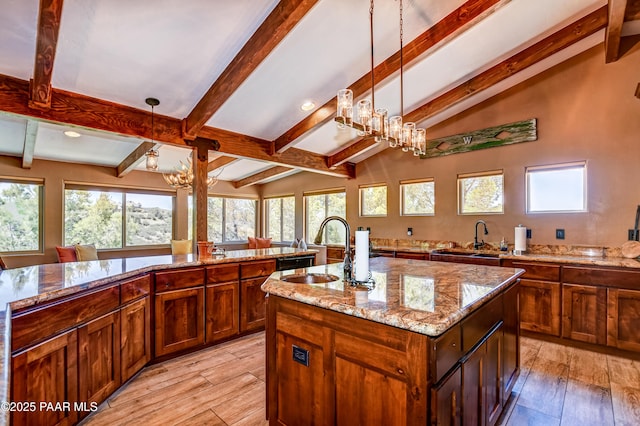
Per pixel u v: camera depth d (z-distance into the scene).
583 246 3.48
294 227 7.36
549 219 3.72
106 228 5.87
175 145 3.76
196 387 2.31
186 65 2.81
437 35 2.84
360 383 1.36
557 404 2.14
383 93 3.83
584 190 3.53
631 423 1.93
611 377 2.50
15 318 1.47
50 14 1.95
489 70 3.65
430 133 4.86
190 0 2.16
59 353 1.71
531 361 2.80
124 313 2.27
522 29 3.10
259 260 3.38
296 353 1.66
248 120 4.00
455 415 1.31
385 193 5.55
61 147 4.74
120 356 2.22
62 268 2.48
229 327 3.12
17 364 1.47
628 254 3.13
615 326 2.88
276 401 1.78
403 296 1.54
